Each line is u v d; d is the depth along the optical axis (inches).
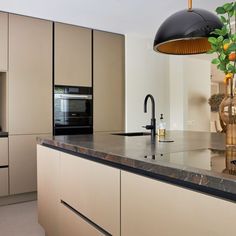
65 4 125.3
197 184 38.6
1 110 143.9
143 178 48.4
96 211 62.5
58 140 83.1
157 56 189.9
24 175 138.6
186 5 126.9
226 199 35.1
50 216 88.0
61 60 150.0
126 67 173.9
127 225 52.6
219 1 121.5
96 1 122.3
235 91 61.7
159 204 45.1
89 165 64.9
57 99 149.1
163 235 44.4
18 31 137.0
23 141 138.7
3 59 133.1
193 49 97.2
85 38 158.2
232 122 61.8
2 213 121.6
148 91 185.3
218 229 35.7
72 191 73.3
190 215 39.7
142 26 157.6
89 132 161.0
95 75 162.6
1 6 126.8
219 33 59.6
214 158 50.0
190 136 101.4
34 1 121.3
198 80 219.6
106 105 167.3
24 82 138.9
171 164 44.1
